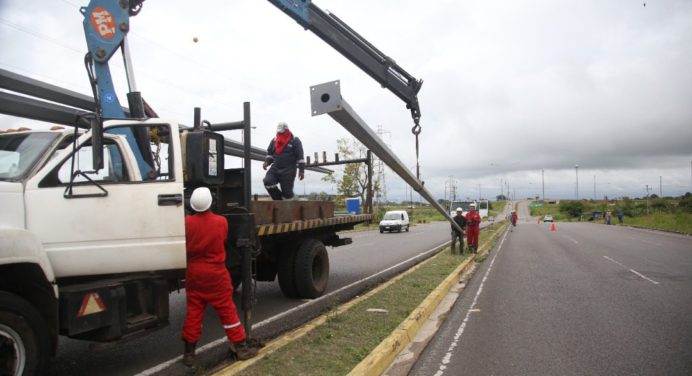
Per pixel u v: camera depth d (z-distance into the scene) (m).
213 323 6.74
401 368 4.84
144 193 4.45
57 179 4.25
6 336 3.44
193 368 4.71
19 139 4.49
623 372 4.68
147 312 4.46
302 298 8.34
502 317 7.08
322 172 11.76
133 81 6.01
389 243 22.44
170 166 4.64
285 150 8.16
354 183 43.06
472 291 9.30
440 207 12.67
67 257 4.16
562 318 6.96
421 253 17.14
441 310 7.54
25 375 3.52
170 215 4.49
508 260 14.95
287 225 7.11
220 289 4.58
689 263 13.84
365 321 6.19
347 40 7.39
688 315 7.10
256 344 5.03
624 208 74.56
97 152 4.02
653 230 38.00
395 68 8.21
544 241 24.08
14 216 3.95
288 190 8.17
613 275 11.38
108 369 4.79
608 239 25.64
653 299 8.34
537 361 5.06
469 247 16.08
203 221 4.48
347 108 5.56
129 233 4.36
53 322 3.80
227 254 5.96
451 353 5.37
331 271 12.15
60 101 7.00
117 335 4.09
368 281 10.37
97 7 5.82
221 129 5.41
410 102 8.76
